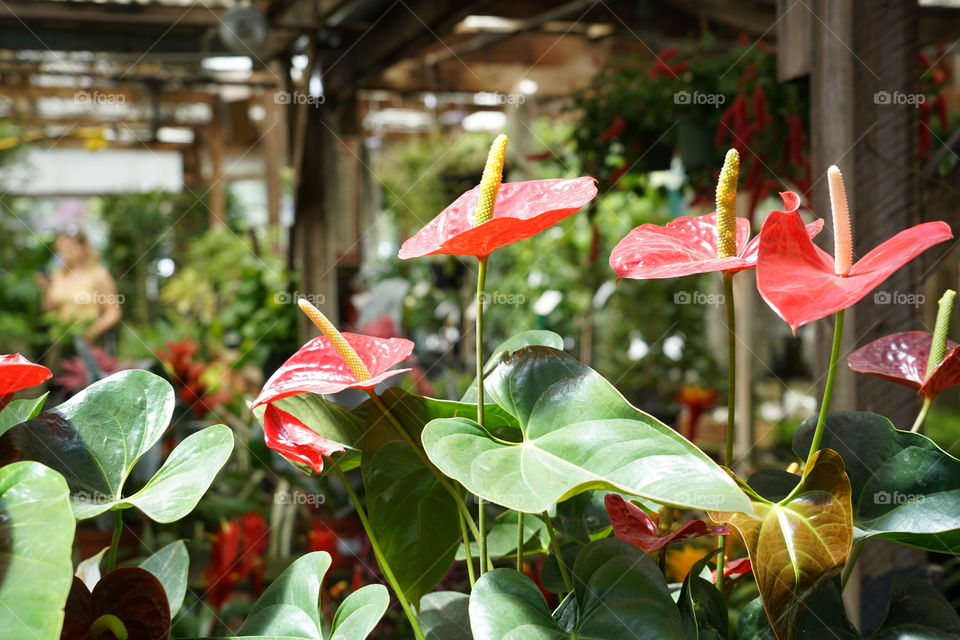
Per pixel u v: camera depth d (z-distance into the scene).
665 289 4.96
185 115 7.75
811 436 0.70
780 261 0.51
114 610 0.59
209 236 5.66
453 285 5.23
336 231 4.76
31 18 3.43
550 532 0.68
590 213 2.95
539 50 4.58
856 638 0.62
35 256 6.11
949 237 0.49
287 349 3.95
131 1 3.63
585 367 0.61
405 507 0.70
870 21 1.26
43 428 0.64
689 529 0.62
